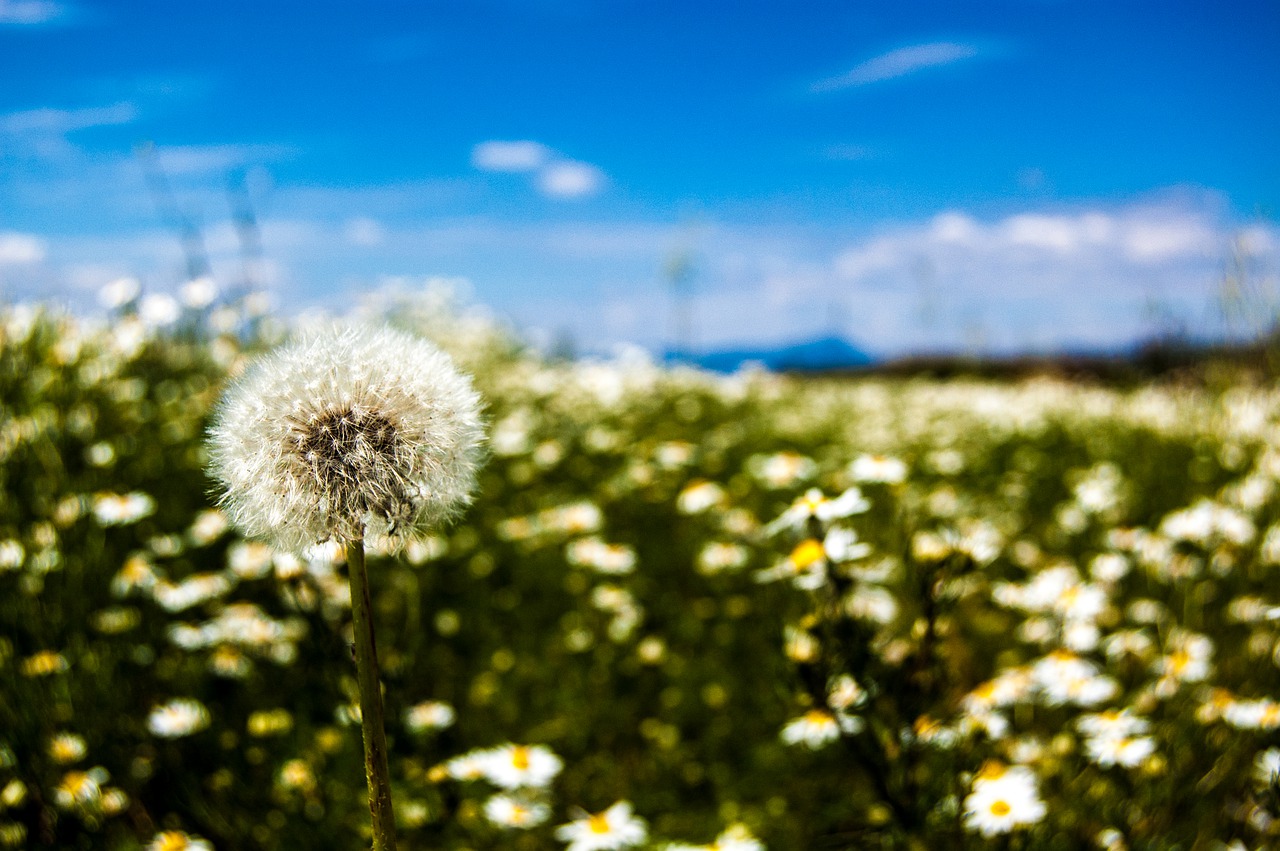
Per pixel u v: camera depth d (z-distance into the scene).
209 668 0.36
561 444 0.75
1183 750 0.30
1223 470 0.68
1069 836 0.27
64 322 0.55
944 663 0.25
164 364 0.69
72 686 0.32
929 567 0.25
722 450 0.79
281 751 0.32
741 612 0.46
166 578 0.42
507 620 0.50
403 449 0.16
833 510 0.27
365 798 0.29
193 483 0.52
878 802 0.28
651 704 0.43
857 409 1.13
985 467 0.84
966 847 0.25
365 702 0.15
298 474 0.15
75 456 0.47
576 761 0.39
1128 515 0.64
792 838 0.32
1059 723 0.36
